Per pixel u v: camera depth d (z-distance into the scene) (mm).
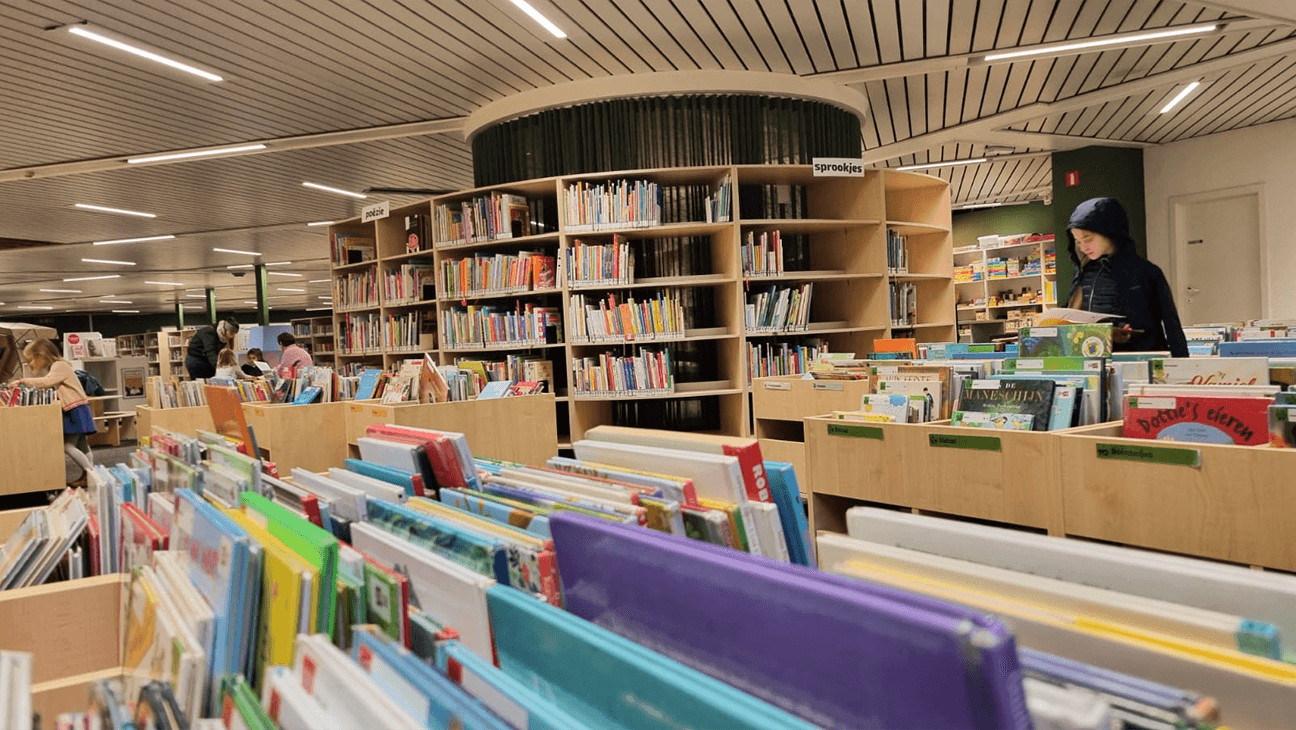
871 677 527
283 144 7770
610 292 6305
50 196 9508
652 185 5895
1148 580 753
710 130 6594
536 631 750
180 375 17188
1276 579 689
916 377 2498
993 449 2004
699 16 5527
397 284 7039
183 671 869
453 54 5918
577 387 6016
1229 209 10086
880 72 6750
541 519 1063
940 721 483
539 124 6773
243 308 26562
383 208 7047
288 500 1428
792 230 6473
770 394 4473
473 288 6336
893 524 921
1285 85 7926
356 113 7148
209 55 5633
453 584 915
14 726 675
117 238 12656
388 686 764
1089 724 498
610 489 1172
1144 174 10688
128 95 6270
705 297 6379
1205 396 1771
